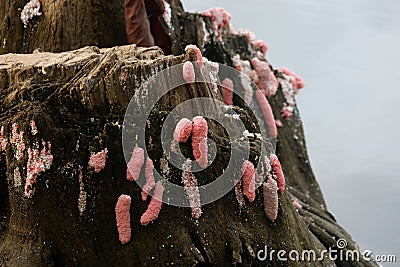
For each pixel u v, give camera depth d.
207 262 1.08
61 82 1.08
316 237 1.28
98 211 1.05
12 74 1.09
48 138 1.04
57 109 1.06
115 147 1.05
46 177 1.04
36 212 1.05
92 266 1.05
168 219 1.07
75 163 1.04
